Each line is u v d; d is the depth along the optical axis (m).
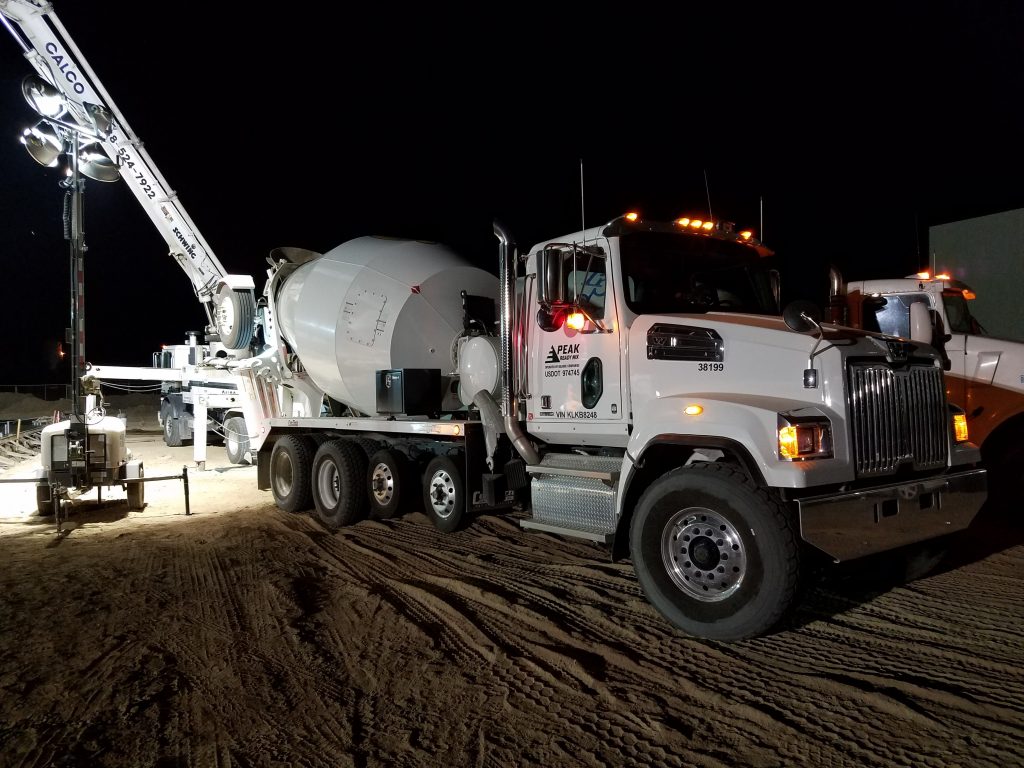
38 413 35.12
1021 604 5.57
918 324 7.75
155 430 28.61
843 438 5.04
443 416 9.30
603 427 6.36
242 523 10.07
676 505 5.25
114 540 9.02
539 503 6.88
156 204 14.84
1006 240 13.54
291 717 4.21
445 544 8.22
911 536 5.25
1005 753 3.52
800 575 4.77
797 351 5.25
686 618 5.17
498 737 3.91
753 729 3.88
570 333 6.66
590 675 4.57
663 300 6.46
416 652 5.12
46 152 10.45
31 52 13.35
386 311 9.48
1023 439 8.59
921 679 4.32
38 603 6.39
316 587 6.76
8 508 11.83
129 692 4.58
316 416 12.00
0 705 4.44
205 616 5.98
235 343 13.70
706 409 5.33
